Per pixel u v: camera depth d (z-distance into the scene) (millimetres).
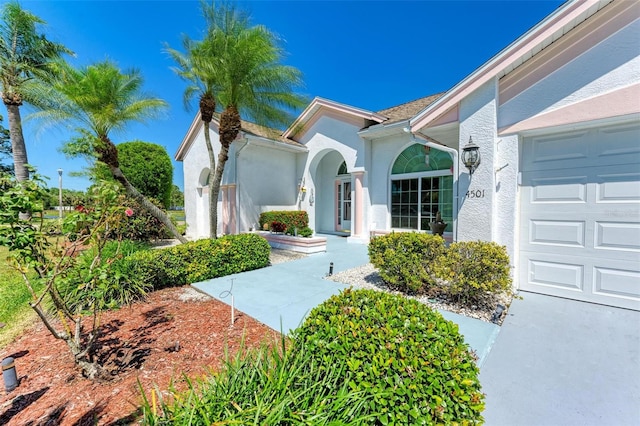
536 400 2666
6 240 2662
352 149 12898
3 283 6695
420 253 5555
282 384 1969
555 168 5266
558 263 5270
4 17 11250
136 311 4941
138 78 9461
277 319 4539
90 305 4426
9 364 2896
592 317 4398
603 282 4840
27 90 10156
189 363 3297
